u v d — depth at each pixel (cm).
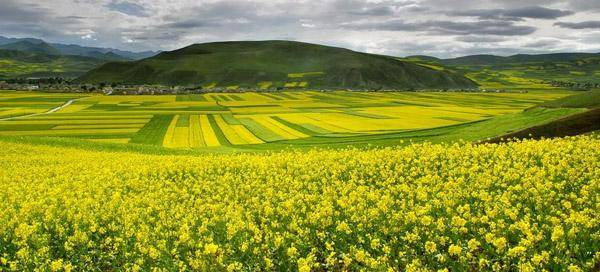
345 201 1670
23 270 1376
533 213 1497
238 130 9144
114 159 3703
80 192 2272
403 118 11175
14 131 9075
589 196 1634
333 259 1234
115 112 13362
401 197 1827
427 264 1224
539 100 18612
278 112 13262
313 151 3139
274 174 2450
